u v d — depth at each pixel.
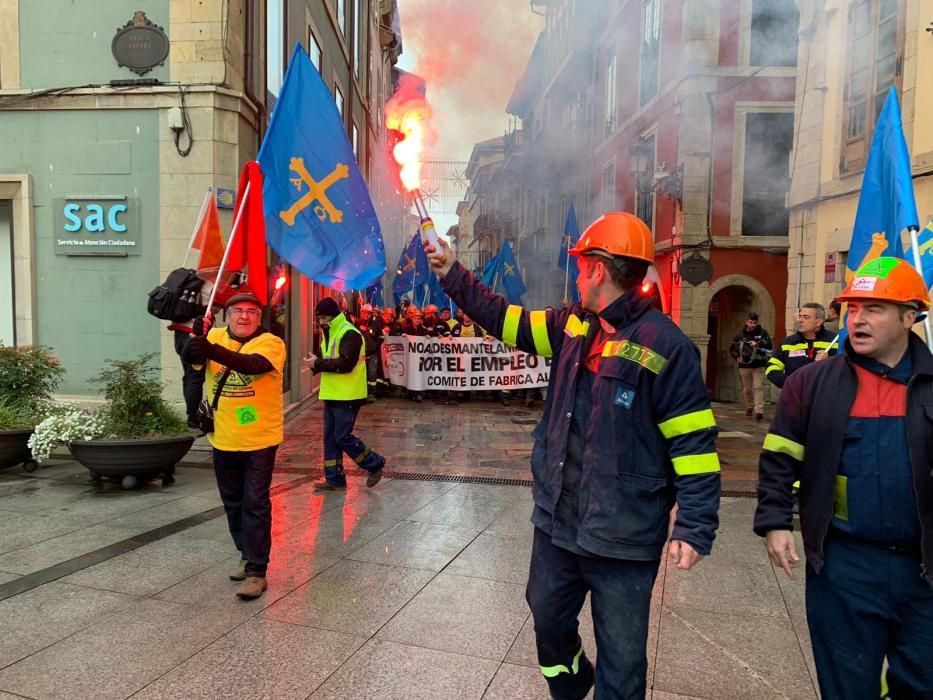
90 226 8.23
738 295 15.45
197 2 7.96
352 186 4.45
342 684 2.82
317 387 13.86
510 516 5.25
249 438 3.70
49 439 5.74
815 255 10.77
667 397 2.10
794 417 2.27
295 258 4.31
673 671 2.99
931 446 2.03
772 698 2.79
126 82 8.03
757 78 14.24
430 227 2.62
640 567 2.16
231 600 3.62
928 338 2.74
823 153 10.48
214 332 4.03
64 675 2.85
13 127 8.27
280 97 4.30
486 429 9.56
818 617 2.20
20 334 8.47
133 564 4.11
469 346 12.20
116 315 8.31
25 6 8.18
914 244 3.67
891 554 2.09
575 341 2.35
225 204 8.08
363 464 5.93
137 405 5.95
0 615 3.40
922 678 2.08
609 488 2.13
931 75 8.12
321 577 3.96
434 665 2.98
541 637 2.37
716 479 2.09
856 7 9.66
